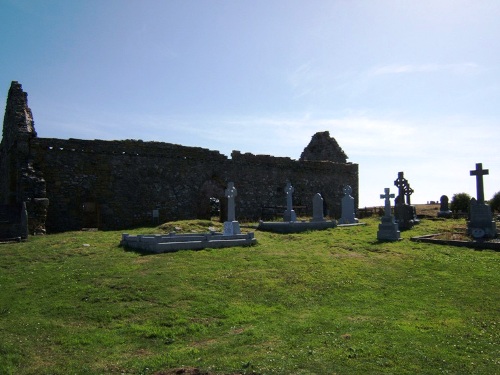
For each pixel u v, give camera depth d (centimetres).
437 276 1445
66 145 2819
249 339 907
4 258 1634
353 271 1497
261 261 1599
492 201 3947
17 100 2848
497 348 858
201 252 1722
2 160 3384
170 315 1049
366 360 797
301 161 4128
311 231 2491
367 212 4247
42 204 2456
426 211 4341
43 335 950
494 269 1527
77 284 1292
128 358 840
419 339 896
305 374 743
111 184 2970
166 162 3231
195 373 748
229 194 2112
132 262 1546
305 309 1118
